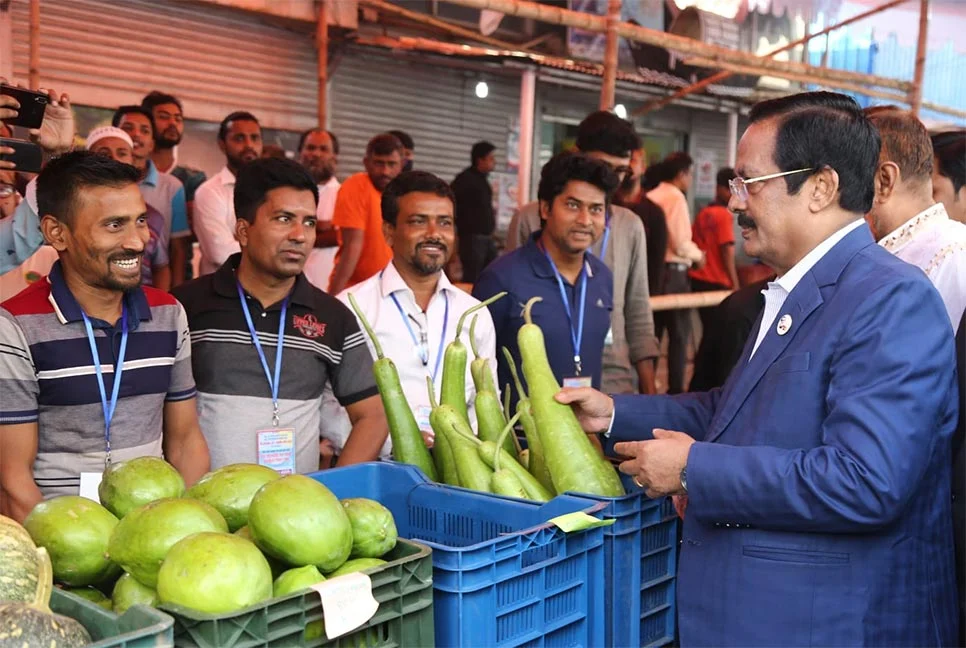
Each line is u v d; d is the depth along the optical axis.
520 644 1.52
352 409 2.78
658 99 10.41
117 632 1.16
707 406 2.08
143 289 2.34
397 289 3.01
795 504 1.53
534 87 10.42
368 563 1.41
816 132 1.65
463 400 2.15
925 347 1.53
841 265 1.66
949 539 1.71
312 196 2.60
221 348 2.59
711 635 1.67
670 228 7.34
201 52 7.63
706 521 1.65
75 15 6.62
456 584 1.42
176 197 5.08
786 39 6.34
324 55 7.37
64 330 2.16
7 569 1.25
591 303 3.41
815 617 1.59
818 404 1.60
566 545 1.60
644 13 5.93
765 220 1.71
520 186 10.67
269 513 1.37
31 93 2.69
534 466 2.04
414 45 8.36
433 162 9.93
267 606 1.20
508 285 3.33
